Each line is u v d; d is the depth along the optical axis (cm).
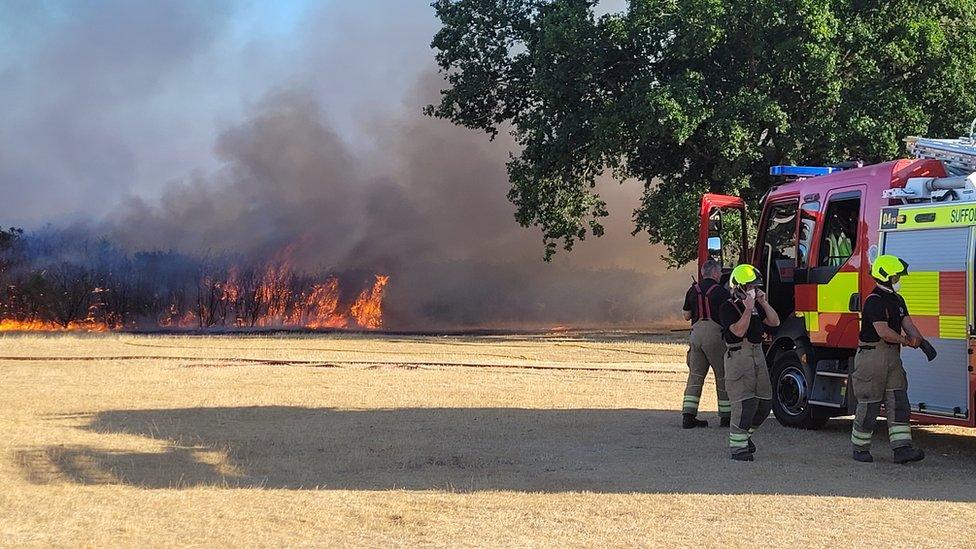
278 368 1808
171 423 1132
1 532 601
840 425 1216
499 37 3684
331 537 603
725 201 1279
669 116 2814
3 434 1013
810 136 2981
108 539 589
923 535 618
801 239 1190
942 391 970
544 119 3275
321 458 918
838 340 1111
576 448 985
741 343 938
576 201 3559
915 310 1002
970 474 866
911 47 2947
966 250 952
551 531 621
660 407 1327
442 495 736
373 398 1389
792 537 610
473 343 2784
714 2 2822
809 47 2800
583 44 3106
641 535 612
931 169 1039
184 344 2475
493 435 1068
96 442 981
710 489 771
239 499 715
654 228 3281
